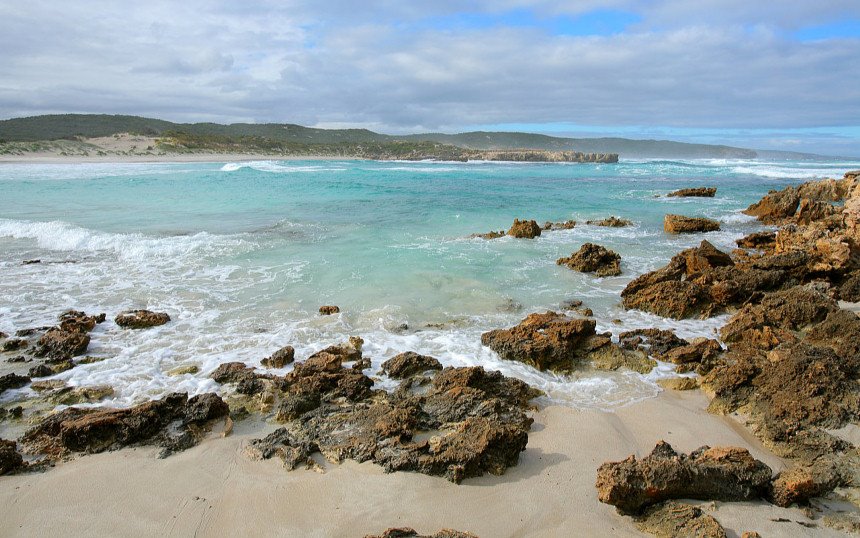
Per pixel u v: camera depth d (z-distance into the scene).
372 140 187.62
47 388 7.81
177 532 5.05
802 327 10.22
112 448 6.41
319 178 45.12
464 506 5.44
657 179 49.00
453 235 19.30
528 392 7.93
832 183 26.98
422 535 4.77
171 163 70.50
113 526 5.12
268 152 111.56
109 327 10.12
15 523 5.14
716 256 13.99
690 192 33.19
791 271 13.07
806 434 6.69
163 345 9.35
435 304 11.52
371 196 31.67
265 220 21.72
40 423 6.86
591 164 95.81
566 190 37.31
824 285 12.23
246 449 6.43
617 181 46.44
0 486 5.68
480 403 7.22
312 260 14.91
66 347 8.93
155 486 5.73
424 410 7.19
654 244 18.45
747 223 23.06
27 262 14.57
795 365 7.63
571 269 14.70
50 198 27.28
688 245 18.33
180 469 6.04
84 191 30.72
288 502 5.48
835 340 9.05
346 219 22.44
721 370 8.27
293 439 6.61
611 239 19.14
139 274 13.55
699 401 7.96
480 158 122.06
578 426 7.09
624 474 5.31
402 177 49.47
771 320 10.27
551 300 12.11
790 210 23.55
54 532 5.04
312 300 11.66
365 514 5.30
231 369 8.28
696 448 6.57
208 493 5.63
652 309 11.62
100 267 14.16
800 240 15.53
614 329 10.60
